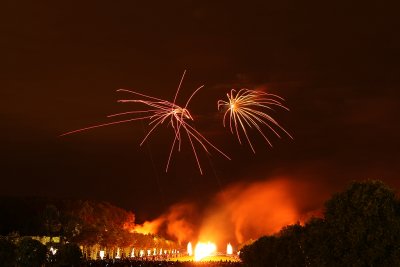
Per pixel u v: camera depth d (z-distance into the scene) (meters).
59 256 167.88
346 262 56.22
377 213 56.19
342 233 57.78
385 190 57.34
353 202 57.97
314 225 63.94
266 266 120.75
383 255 54.75
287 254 114.50
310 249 63.00
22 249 134.12
